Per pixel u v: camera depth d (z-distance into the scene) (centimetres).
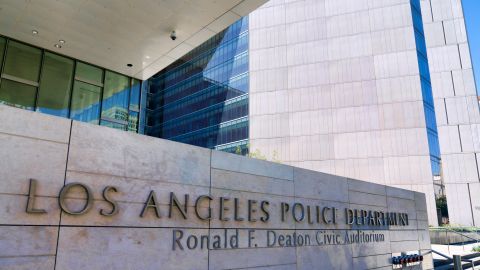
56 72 1491
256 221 767
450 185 4931
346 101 4616
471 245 2381
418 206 1437
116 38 1401
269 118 4953
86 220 510
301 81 4881
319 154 4600
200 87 6412
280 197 841
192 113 6500
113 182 549
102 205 530
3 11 1201
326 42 4869
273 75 5066
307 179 935
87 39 1398
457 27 5397
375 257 1116
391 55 4538
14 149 463
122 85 1722
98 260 513
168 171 627
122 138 575
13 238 444
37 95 1411
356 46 4712
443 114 5209
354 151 4459
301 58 4947
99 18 1262
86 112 1553
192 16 1273
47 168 486
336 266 957
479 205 4703
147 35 1384
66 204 493
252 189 777
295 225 863
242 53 5509
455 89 5222
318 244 917
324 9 4975
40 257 461
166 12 1241
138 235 564
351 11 4825
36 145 482
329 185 1004
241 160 770
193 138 6300
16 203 452
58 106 1466
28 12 1210
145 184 589
